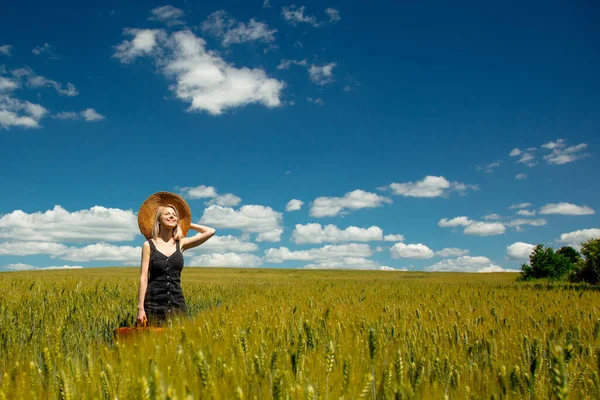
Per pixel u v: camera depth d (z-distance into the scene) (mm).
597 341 5047
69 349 5152
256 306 9500
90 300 11320
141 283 7613
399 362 2723
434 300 11117
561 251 44875
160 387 2174
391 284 22141
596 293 13688
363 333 5133
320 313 7602
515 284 22125
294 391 2525
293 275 51250
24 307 8578
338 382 2988
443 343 4895
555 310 8336
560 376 2025
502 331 5695
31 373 2936
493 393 3072
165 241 8031
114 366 3236
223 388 2848
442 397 3012
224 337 4695
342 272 63250
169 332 5020
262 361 3117
